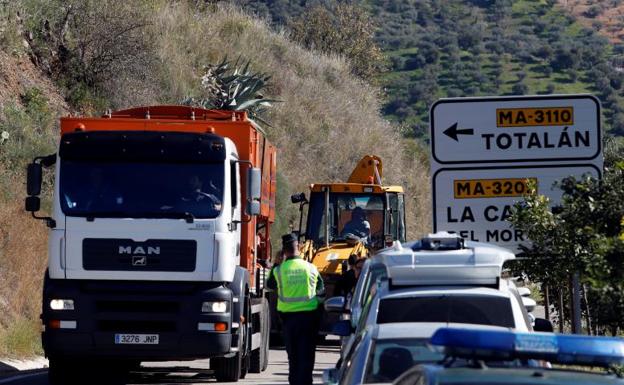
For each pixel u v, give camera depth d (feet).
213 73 354.13
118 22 317.42
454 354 52.26
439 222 116.98
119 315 127.85
